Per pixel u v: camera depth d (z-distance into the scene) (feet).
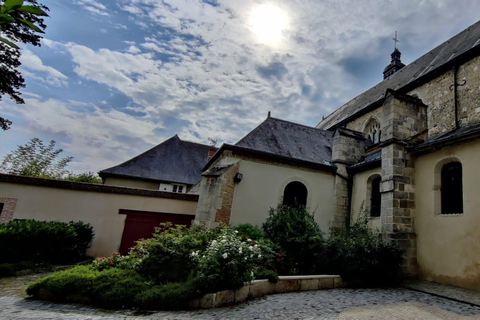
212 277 15.89
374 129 48.29
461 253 20.70
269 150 34.99
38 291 16.63
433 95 36.86
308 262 24.58
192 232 22.95
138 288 16.26
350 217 34.71
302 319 13.75
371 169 32.68
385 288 21.16
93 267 19.70
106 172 56.08
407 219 24.91
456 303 16.93
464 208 21.03
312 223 27.25
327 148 41.06
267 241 25.16
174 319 13.47
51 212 30.83
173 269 18.26
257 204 32.24
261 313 14.69
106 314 13.98
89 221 31.91
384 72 67.21
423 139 27.63
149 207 34.60
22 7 4.37
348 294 19.11
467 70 32.48
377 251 22.21
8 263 23.17
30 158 73.77
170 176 61.57
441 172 24.41
